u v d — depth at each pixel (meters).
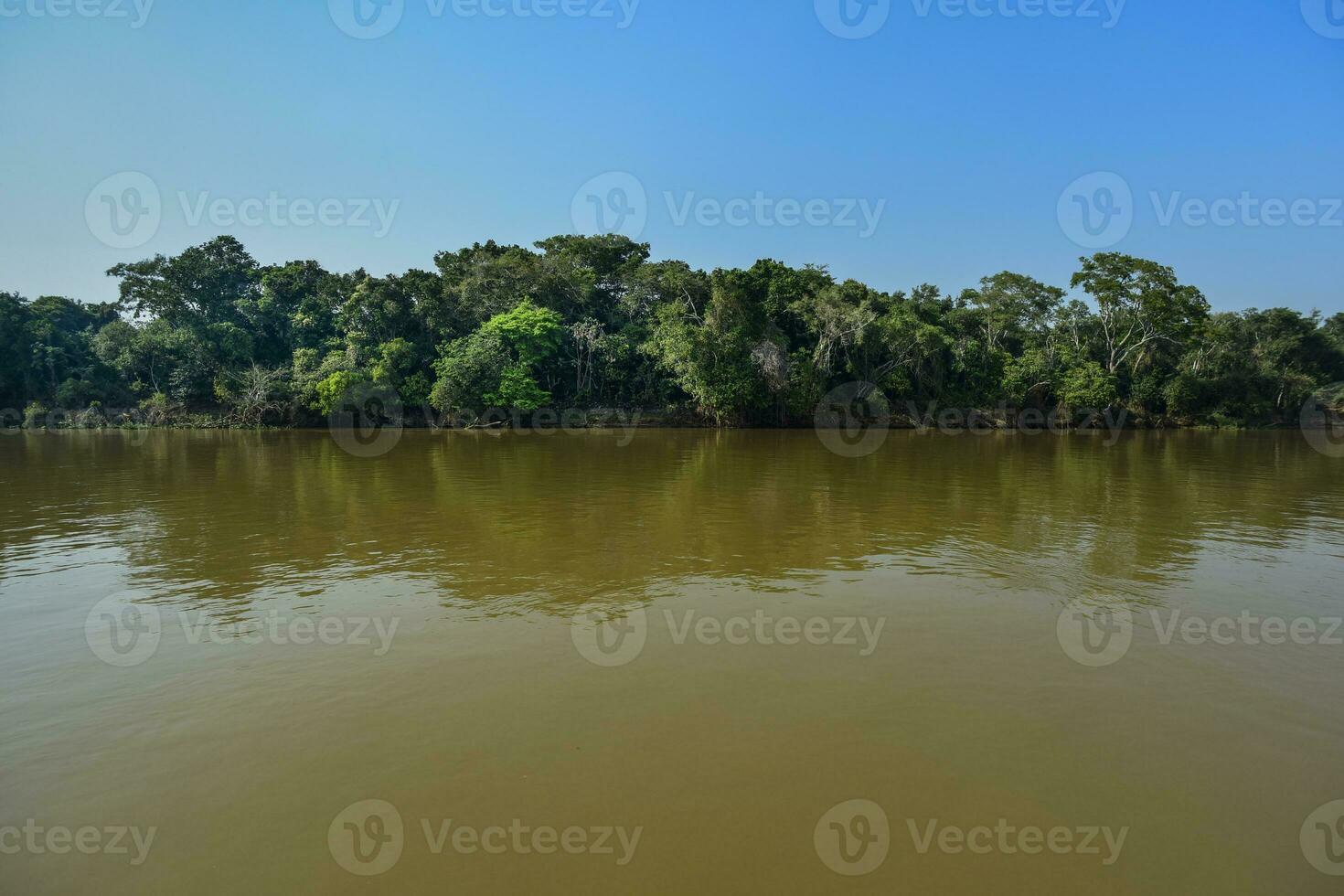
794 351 58.56
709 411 55.22
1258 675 7.87
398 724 6.68
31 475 24.31
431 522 15.85
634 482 22.67
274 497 19.27
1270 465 29.52
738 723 6.70
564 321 60.84
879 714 6.89
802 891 4.54
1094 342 67.31
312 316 59.91
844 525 15.69
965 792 5.65
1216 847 5.02
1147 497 19.97
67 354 57.31
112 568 12.01
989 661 8.20
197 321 58.12
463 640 8.77
